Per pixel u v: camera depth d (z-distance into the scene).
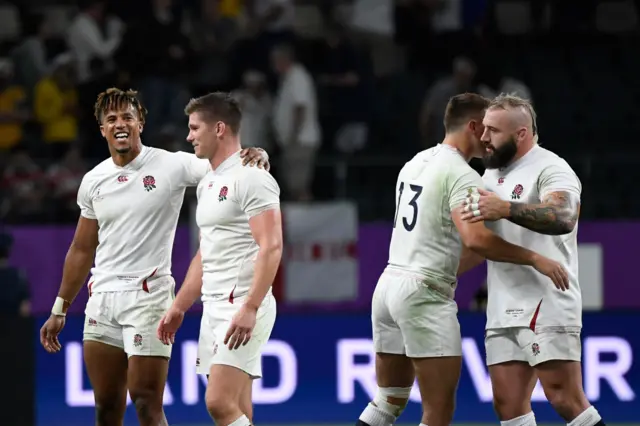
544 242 22.78
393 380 24.02
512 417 23.33
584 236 41.56
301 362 36.84
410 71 52.44
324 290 41.69
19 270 39.66
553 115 52.06
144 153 24.86
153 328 24.52
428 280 22.80
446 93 46.69
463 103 23.30
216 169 23.27
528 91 48.72
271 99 49.12
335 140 50.75
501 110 22.91
